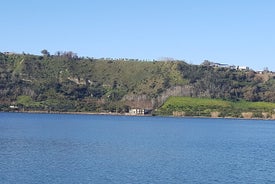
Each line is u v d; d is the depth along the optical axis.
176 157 97.00
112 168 78.25
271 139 166.50
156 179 70.44
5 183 64.50
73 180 67.56
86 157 91.06
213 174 76.69
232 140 155.75
